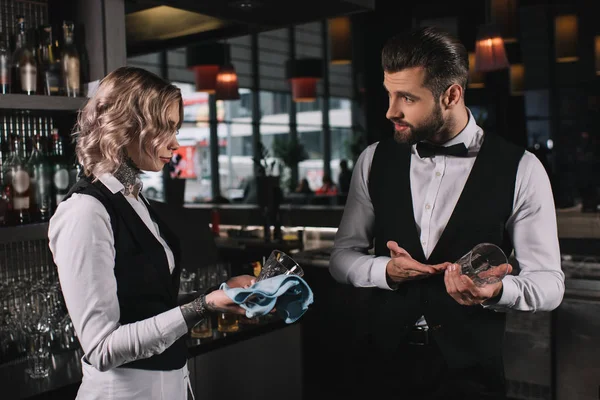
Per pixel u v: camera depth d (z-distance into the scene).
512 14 5.89
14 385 1.91
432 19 11.46
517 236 1.67
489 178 1.65
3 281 2.26
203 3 2.67
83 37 2.25
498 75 12.32
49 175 2.27
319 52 16.55
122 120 1.41
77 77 2.21
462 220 1.65
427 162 1.73
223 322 2.46
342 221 1.92
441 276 1.67
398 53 1.53
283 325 2.64
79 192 1.39
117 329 1.32
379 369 1.76
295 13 2.87
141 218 1.48
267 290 1.32
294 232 5.21
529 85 17.62
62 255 1.33
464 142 1.67
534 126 17.64
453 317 1.65
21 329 2.05
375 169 1.82
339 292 3.60
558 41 7.28
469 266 1.42
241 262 4.69
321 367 3.73
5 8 2.25
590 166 16.66
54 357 2.17
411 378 1.71
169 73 13.30
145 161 1.49
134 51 3.89
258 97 15.08
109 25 2.21
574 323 3.05
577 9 13.27
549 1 12.47
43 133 2.39
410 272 1.53
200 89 7.46
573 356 3.07
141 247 1.45
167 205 3.24
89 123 1.45
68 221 1.34
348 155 16.19
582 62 16.42
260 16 2.93
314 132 16.84
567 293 3.10
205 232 3.23
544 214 1.64
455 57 1.53
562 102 17.06
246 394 2.47
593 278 3.12
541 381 3.17
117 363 1.32
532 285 1.56
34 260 2.37
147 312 1.45
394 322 1.72
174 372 1.54
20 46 2.14
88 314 1.30
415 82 1.53
